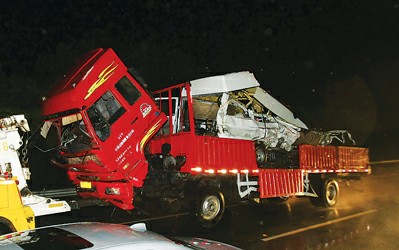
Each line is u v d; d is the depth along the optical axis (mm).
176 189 9695
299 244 8000
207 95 10602
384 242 8117
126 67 8852
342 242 8141
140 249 3111
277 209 12188
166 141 10172
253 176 11047
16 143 7750
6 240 3436
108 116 8664
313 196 12406
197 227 9641
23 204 7309
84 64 8922
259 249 7648
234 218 10758
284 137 12180
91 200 9242
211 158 9820
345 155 14164
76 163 9383
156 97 10828
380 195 14867
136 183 8969
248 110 11383
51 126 9852
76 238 3297
